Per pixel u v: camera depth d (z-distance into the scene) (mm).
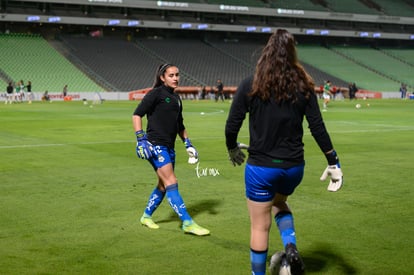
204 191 9062
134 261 5387
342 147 15445
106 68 58938
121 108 37969
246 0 72312
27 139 17391
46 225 6789
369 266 5273
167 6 65438
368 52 79625
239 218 7203
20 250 5734
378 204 8062
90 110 35219
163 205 7992
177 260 5426
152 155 6422
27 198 8422
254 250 4426
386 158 13148
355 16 77188
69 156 13352
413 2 87062
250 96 4277
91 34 68438
